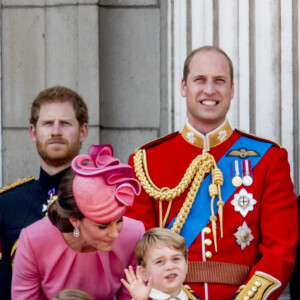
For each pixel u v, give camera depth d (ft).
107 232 37.96
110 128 60.85
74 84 59.93
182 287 43.55
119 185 37.17
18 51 60.54
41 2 60.49
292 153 54.24
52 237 40.50
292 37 54.49
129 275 39.06
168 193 45.96
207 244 44.96
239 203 45.55
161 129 60.75
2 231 47.16
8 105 60.49
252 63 54.80
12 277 42.16
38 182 48.75
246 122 54.65
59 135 48.14
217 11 55.57
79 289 40.09
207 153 46.88
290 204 45.68
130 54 61.00
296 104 54.39
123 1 61.11
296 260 48.49
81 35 59.77
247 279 44.45
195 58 47.06
